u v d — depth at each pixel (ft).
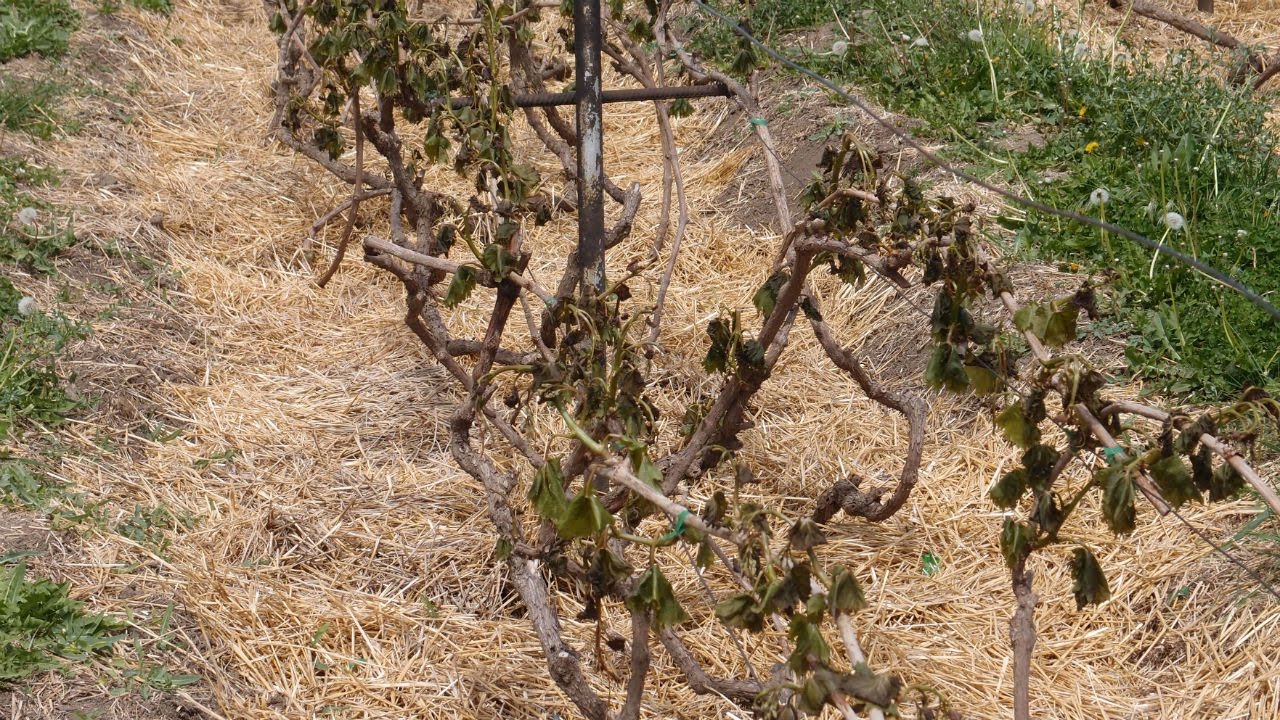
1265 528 12.18
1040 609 12.07
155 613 11.59
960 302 8.84
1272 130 21.44
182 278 17.66
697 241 19.31
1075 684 11.21
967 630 11.86
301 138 18.71
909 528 13.29
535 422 14.67
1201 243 16.57
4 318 15.74
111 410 14.73
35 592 11.12
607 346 10.51
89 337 15.88
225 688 10.91
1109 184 17.98
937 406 15.16
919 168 19.34
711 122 22.99
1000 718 10.83
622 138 22.88
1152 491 7.77
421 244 13.87
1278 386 13.96
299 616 11.75
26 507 12.71
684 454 11.33
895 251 10.00
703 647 11.53
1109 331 15.49
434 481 13.98
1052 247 16.88
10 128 20.53
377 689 11.07
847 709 7.04
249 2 28.37
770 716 7.39
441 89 12.73
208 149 21.63
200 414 14.92
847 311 17.17
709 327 10.73
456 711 10.91
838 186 10.32
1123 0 27.61
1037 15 25.48
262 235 19.25
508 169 11.64
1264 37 27.71
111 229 18.33
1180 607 11.87
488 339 11.37
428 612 12.02
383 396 15.53
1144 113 19.65
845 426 15.08
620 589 8.66
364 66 12.40
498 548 10.56
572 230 19.79
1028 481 8.27
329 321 17.35
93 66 23.53
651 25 15.67
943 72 21.52
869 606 12.15
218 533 12.80
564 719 10.92
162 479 13.62
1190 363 14.65
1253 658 11.06
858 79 22.22
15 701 10.30
